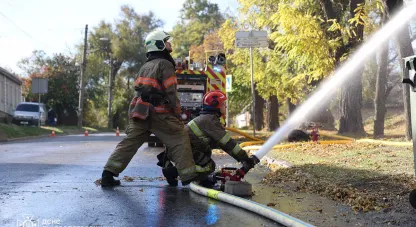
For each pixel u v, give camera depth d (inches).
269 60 890.7
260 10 834.8
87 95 2175.2
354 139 553.9
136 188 274.2
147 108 265.3
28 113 1417.3
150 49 271.3
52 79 2022.6
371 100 1544.0
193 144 269.7
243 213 211.2
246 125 1884.8
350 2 573.0
